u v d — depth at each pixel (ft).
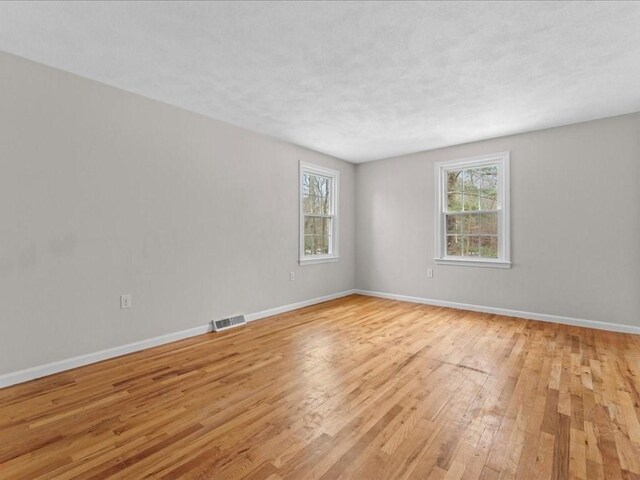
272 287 13.83
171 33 6.73
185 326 10.82
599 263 11.69
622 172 11.27
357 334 11.14
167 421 5.98
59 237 8.16
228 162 12.09
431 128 12.60
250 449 5.20
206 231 11.41
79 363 8.46
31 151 7.73
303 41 7.01
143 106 9.75
